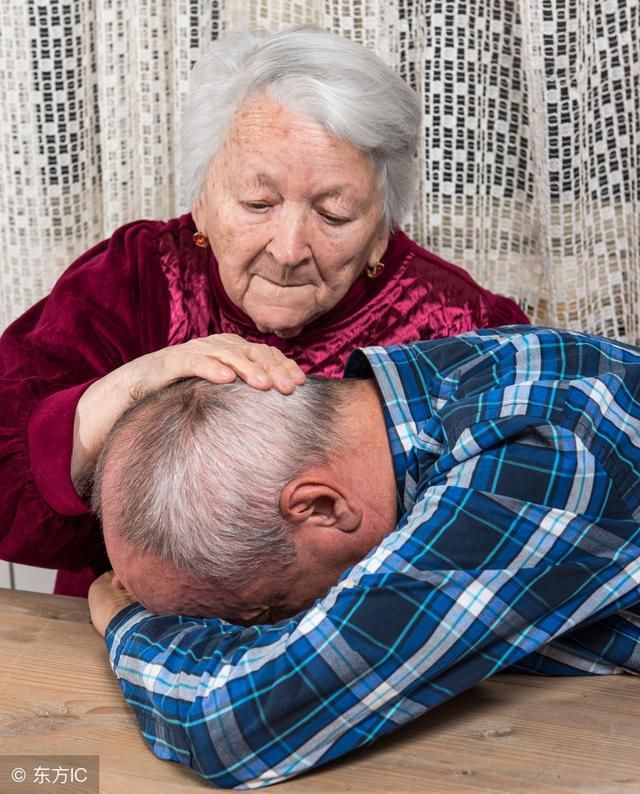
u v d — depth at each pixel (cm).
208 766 100
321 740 100
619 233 204
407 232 211
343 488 108
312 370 167
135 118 211
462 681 104
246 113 143
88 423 140
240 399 108
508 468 105
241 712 99
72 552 154
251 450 105
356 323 167
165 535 105
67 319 166
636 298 205
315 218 146
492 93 202
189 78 203
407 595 101
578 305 204
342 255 148
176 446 105
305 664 99
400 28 203
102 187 220
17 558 153
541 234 205
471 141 202
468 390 115
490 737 105
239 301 155
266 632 105
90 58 211
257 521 105
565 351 118
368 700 100
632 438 111
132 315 168
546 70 189
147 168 212
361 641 99
